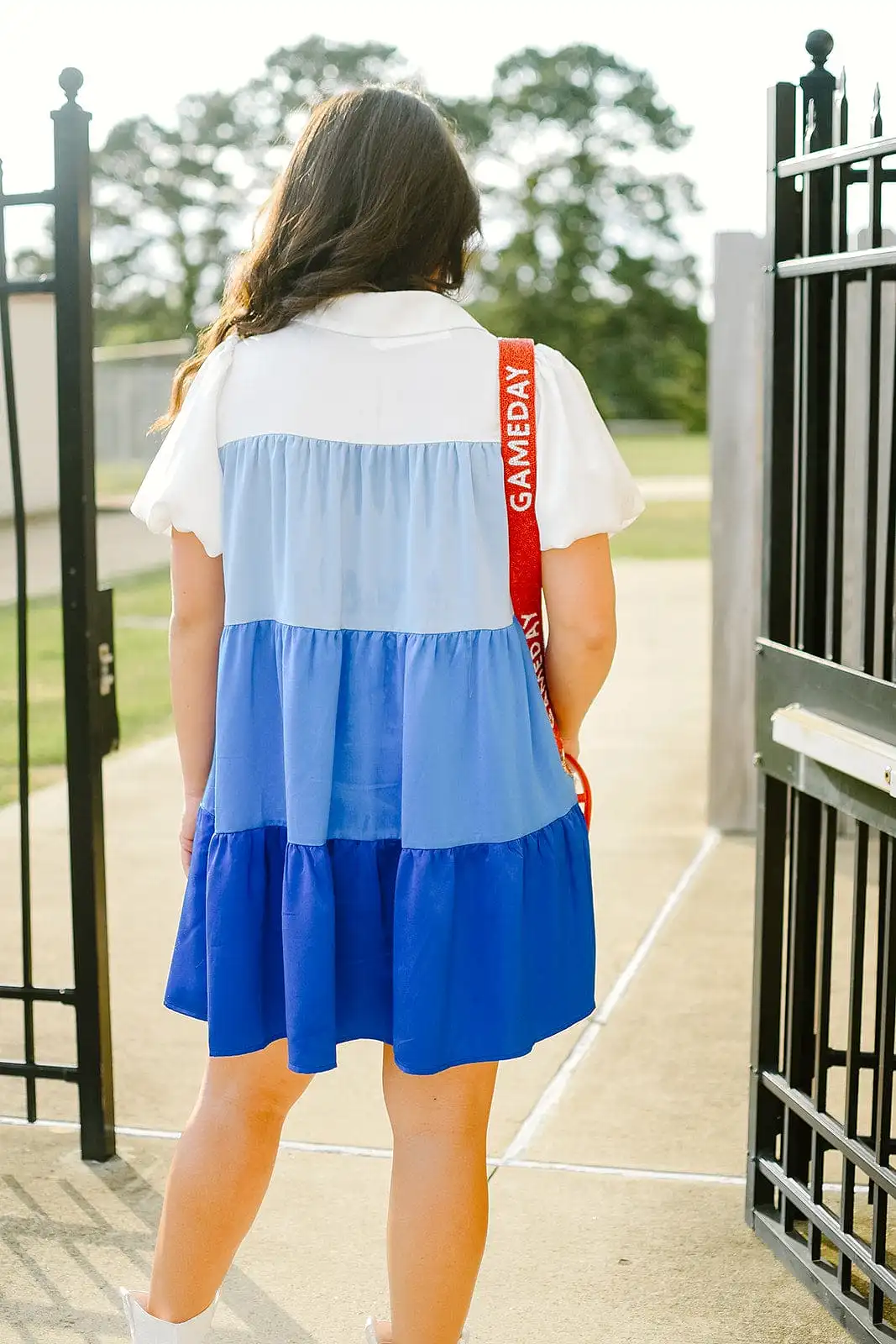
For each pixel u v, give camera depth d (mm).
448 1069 1745
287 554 1679
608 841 4988
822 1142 2227
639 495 1765
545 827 1721
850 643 4582
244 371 1736
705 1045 3254
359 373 1683
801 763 2221
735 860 4742
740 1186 2594
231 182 47406
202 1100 1825
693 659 8984
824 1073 2230
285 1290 2252
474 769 1665
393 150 1712
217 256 47688
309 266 1733
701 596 12016
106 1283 2258
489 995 1668
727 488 4918
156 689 8055
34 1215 2465
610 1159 2699
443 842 1643
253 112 47562
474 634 1665
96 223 47281
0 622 9875
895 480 2037
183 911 1800
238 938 1699
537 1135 2807
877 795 1994
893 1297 1993
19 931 4027
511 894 1661
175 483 1741
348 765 1688
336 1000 1694
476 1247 1739
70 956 3826
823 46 2203
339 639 1679
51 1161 2674
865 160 2023
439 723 1645
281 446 1688
